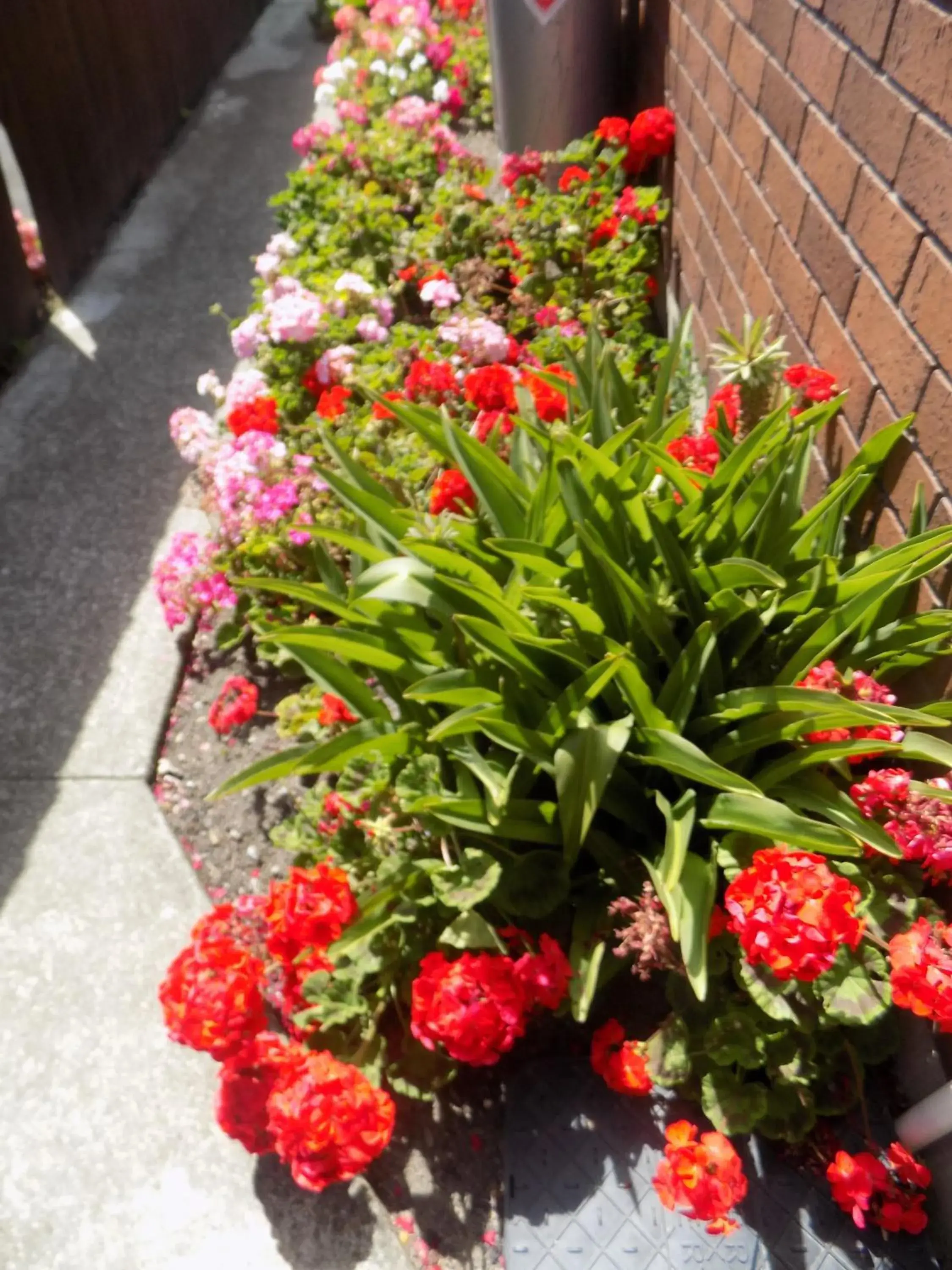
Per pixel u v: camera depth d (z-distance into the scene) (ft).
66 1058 5.26
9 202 10.50
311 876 4.62
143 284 11.98
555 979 4.38
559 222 9.23
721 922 4.50
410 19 14.55
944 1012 3.70
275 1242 4.57
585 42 10.57
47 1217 4.71
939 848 4.11
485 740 5.33
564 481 4.90
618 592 4.83
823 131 5.38
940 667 4.65
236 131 15.52
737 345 5.74
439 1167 4.75
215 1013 4.22
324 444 7.21
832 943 3.75
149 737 6.76
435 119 12.03
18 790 6.48
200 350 10.76
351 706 5.41
